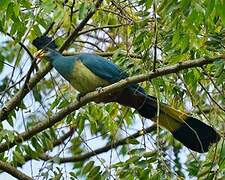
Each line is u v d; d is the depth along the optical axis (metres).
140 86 10.85
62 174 10.15
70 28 11.30
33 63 10.89
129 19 10.84
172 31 10.02
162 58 10.75
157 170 9.86
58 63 11.22
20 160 10.68
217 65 9.70
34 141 10.74
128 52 10.84
